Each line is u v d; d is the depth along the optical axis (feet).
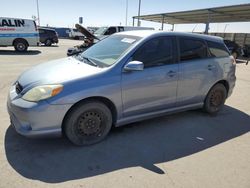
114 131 13.64
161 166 10.55
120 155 11.28
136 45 12.71
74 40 130.82
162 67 13.41
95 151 11.49
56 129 10.84
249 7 53.16
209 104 16.66
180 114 16.94
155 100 13.52
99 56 13.55
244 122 16.15
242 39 86.02
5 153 10.87
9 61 39.81
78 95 10.79
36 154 10.96
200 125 15.25
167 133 13.85
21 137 12.32
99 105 11.69
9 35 55.06
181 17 82.53
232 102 20.66
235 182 9.70
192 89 15.08
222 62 16.46
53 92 10.41
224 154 11.85
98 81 11.32
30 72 12.59
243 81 30.81
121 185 9.16
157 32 13.78
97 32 56.90
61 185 9.00
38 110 10.25
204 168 10.56
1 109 15.98
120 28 55.21
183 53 14.44
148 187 9.11
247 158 11.58
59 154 11.07
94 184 9.15
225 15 69.41
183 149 12.16
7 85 22.63
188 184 9.41
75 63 13.10
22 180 9.16
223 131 14.57
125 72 12.07
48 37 79.56
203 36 15.80
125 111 12.60
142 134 13.53
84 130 11.70
